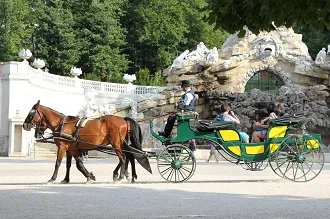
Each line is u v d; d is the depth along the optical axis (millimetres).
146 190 23625
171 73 62469
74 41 84625
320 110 58750
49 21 84188
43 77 61469
